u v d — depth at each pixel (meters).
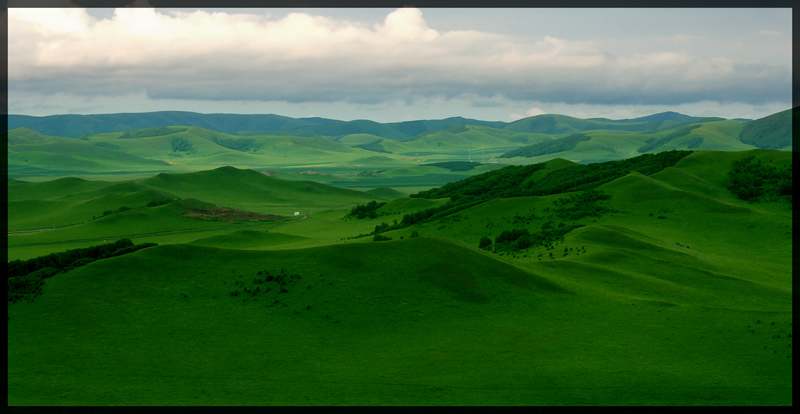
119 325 61.66
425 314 65.31
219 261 78.06
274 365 53.09
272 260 78.38
